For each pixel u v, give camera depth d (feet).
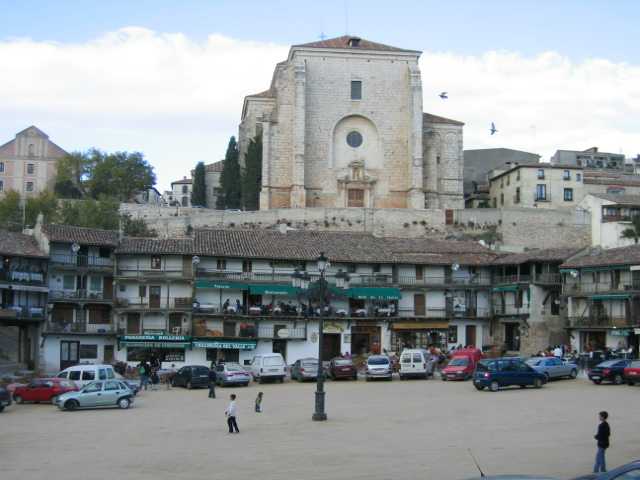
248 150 409.90
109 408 167.32
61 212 362.94
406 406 160.45
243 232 281.95
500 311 277.44
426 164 406.82
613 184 402.52
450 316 272.72
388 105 402.52
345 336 262.67
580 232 354.54
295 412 155.12
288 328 258.57
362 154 401.29
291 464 104.73
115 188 451.12
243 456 110.73
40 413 162.40
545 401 163.32
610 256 255.91
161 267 256.52
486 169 548.31
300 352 258.98
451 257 280.92
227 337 250.98
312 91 397.39
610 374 191.83
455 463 103.81
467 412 150.61
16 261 239.50
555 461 104.42
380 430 131.64
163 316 254.47
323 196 396.57
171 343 247.91
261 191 393.70
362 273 271.69
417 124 393.91
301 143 386.93
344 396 179.22
